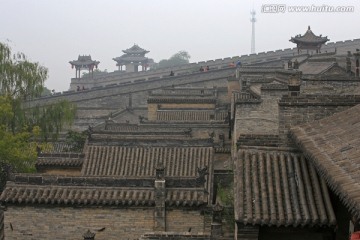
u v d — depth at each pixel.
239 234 17.09
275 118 42.62
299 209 17.14
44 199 27.73
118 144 37.16
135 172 35.31
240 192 17.91
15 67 57.84
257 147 19.95
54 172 36.81
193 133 64.62
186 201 27.62
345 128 18.16
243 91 52.94
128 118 93.12
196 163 36.03
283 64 101.81
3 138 46.16
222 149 50.34
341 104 21.33
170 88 103.31
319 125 20.09
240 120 42.94
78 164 36.50
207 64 129.50
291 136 20.34
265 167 19.09
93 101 103.38
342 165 14.52
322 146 17.17
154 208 27.75
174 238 23.03
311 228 17.45
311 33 97.12
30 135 54.66
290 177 18.52
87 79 142.00
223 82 107.94
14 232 28.14
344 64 75.31
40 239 28.09
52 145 63.50
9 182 28.55
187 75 106.94
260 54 123.88
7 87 57.62
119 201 27.66
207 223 27.84
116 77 140.25
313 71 64.50
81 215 28.06
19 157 44.84
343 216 17.69
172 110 80.19
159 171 27.98
